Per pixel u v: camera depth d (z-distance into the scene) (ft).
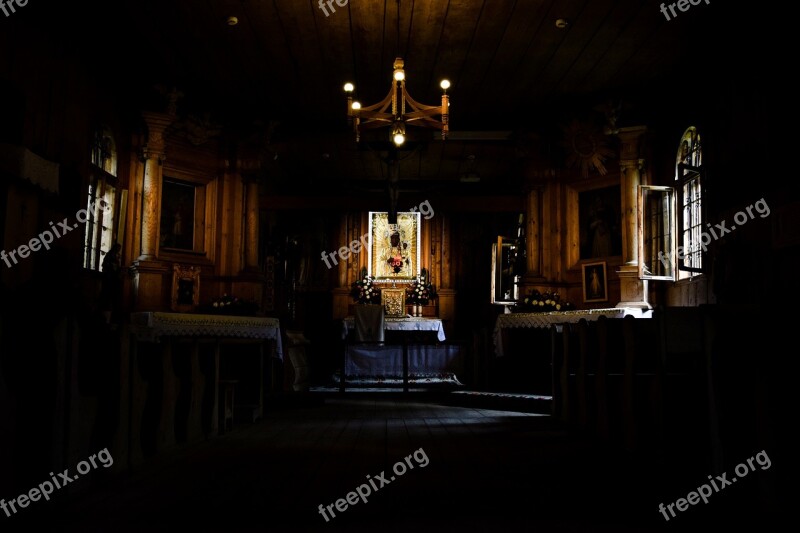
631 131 38.47
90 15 30.25
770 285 27.48
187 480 15.92
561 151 43.57
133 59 35.12
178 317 30.55
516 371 42.06
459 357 49.55
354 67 36.11
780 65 26.84
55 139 29.68
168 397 20.17
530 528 11.73
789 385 12.25
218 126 41.42
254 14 30.37
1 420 11.53
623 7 29.53
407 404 39.27
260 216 53.31
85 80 32.78
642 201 36.88
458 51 34.14
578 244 42.86
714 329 13.94
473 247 61.98
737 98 30.45
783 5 26.48
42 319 13.12
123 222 37.19
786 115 26.50
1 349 11.55
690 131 36.17
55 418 13.16
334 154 51.24
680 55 34.19
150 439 19.12
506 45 33.45
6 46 25.53
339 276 61.21
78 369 14.21
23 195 24.91
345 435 24.68
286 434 25.02
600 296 40.73
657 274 38.06
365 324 48.34
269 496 14.16
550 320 38.40
